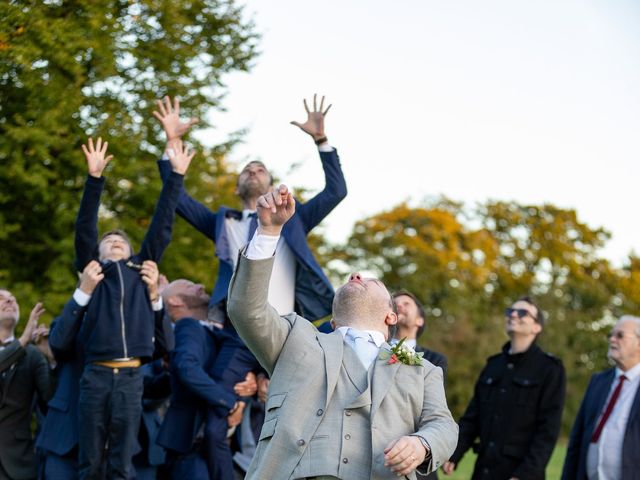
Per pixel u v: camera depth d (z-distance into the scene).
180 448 6.60
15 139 12.54
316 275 6.75
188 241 13.88
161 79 13.29
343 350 3.97
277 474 3.75
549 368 7.70
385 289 4.21
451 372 30.09
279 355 3.96
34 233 13.75
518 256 38.31
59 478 6.23
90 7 12.13
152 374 7.34
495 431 7.70
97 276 6.05
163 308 6.36
